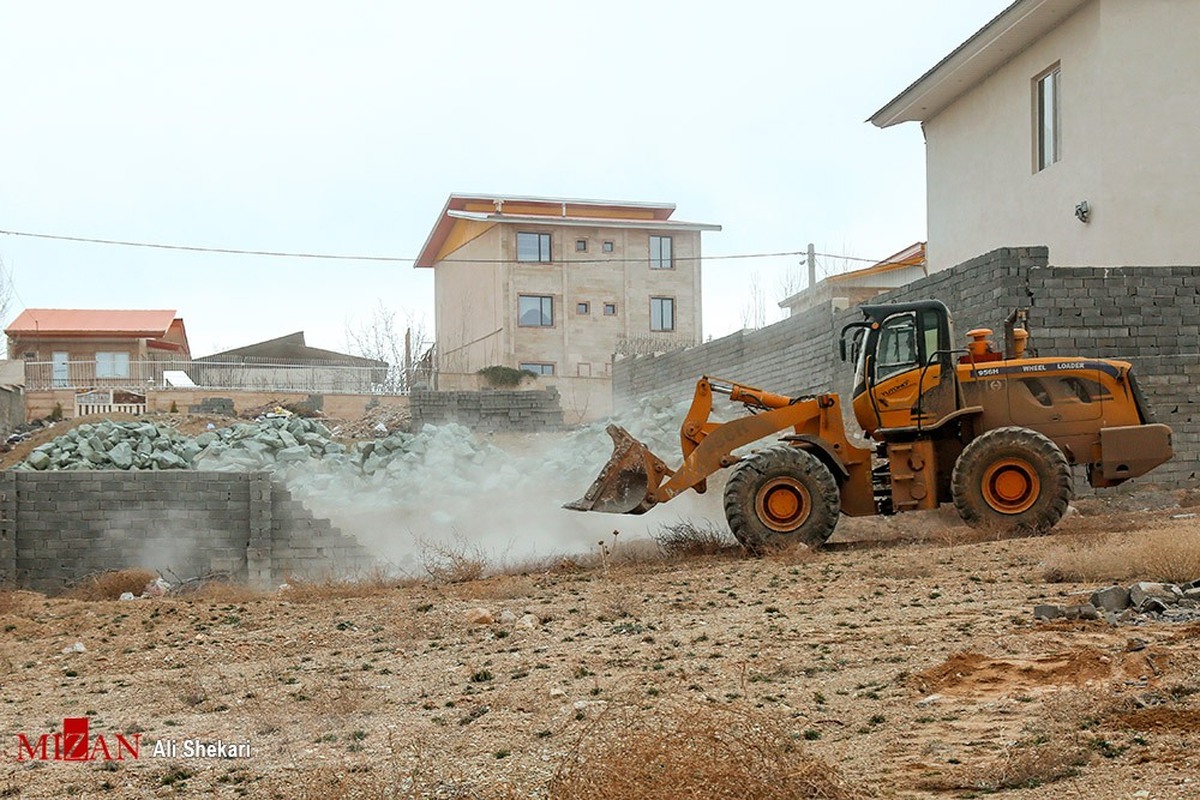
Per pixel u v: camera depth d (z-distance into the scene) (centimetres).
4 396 4022
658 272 5731
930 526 1980
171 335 7025
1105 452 1777
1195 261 2611
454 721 965
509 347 5538
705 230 5762
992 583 1388
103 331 6081
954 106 3272
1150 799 646
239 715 1062
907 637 1109
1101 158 2656
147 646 1459
